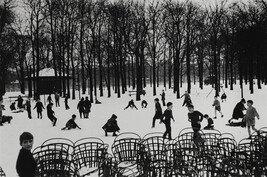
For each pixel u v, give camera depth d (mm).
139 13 43562
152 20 42656
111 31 47250
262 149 8344
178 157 7613
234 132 15594
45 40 51844
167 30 45781
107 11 44969
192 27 46344
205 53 56031
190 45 44594
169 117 13562
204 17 46469
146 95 45594
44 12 43062
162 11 44031
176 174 6109
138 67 39750
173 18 41469
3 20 41844
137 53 40312
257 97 34281
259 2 42094
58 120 23781
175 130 16797
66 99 32562
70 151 11969
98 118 24328
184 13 42812
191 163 6895
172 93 47406
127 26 44688
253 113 13547
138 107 33094
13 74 80375
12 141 14688
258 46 42219
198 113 12625
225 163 6355
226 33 46281
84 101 24797
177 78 39312
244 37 42906
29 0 41656
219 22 41344
